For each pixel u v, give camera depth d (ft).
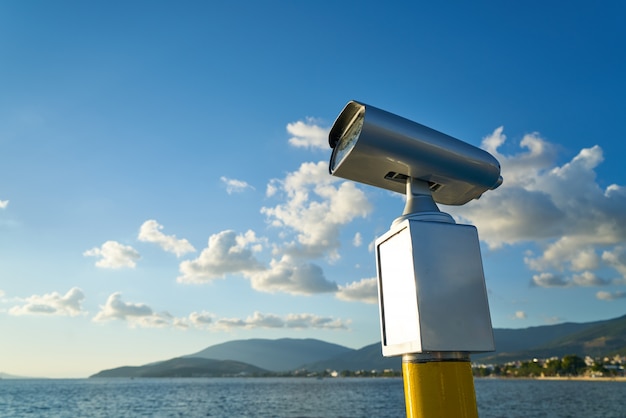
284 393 506.89
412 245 8.41
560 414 230.68
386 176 9.91
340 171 9.79
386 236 9.13
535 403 301.02
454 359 8.01
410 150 9.12
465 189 10.32
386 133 8.89
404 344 8.24
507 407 271.28
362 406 299.79
